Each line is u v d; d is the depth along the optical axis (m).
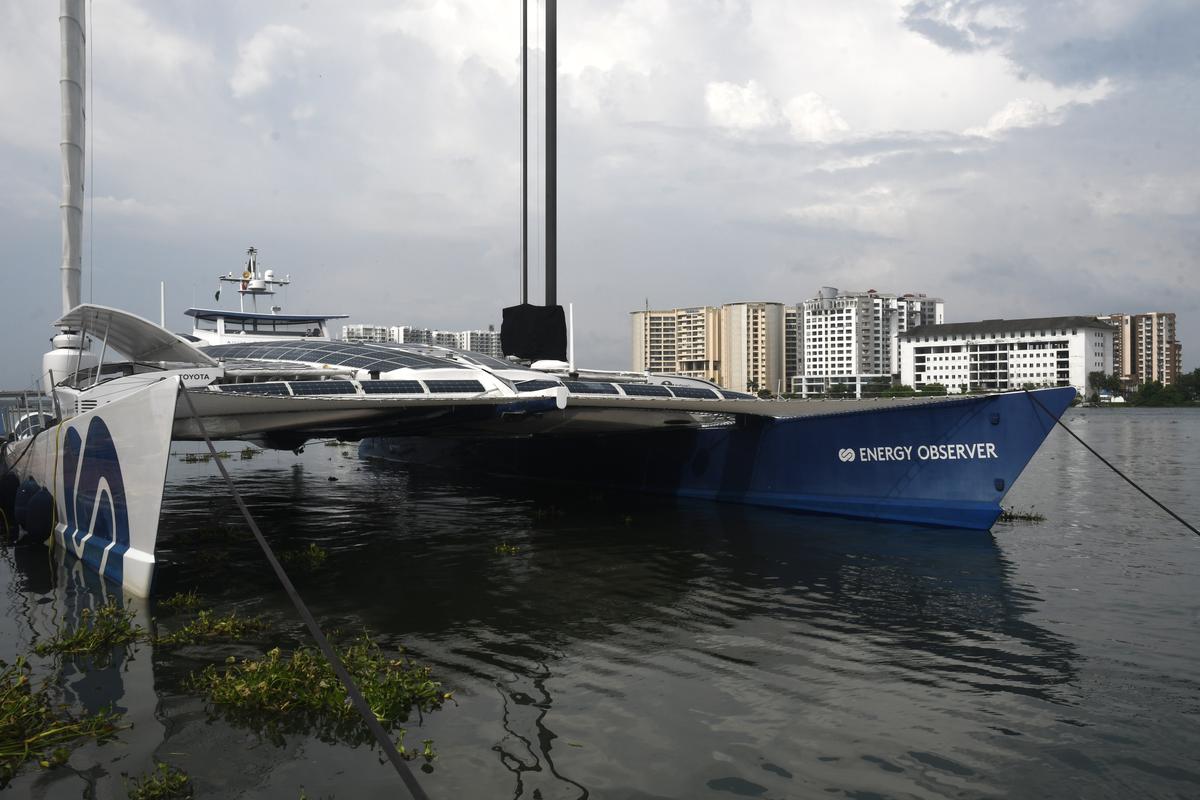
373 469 35.34
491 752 6.66
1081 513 20.25
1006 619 10.70
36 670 8.59
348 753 6.59
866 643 9.69
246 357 23.75
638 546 16.09
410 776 4.92
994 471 17.50
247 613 11.01
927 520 18.61
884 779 6.28
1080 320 132.38
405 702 7.64
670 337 168.75
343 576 13.34
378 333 100.25
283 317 33.28
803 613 11.04
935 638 9.88
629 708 7.65
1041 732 7.14
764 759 6.60
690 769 6.40
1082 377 129.62
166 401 11.50
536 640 9.80
